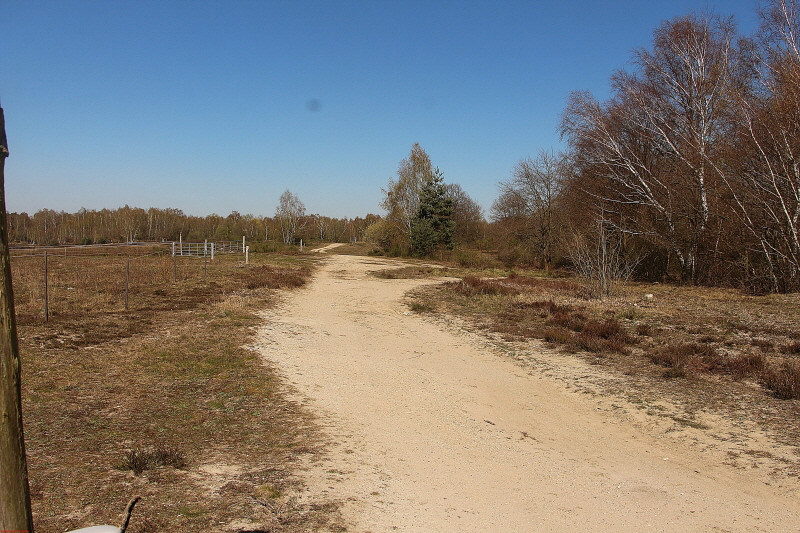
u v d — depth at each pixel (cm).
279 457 560
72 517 390
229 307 1631
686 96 2688
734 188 2408
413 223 5512
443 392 881
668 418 753
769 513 477
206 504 430
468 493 500
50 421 620
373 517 433
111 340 1099
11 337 190
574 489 521
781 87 2200
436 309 1850
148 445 567
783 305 1812
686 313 1677
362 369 1016
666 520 459
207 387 819
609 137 2939
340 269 3606
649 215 2944
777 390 845
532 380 963
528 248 4550
